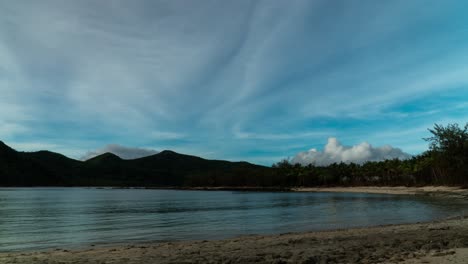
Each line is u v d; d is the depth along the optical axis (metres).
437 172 114.75
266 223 36.34
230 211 54.66
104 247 22.20
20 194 145.50
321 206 60.62
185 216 47.75
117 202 89.62
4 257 17.36
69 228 36.03
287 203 72.31
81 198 114.25
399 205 56.59
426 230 23.56
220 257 15.93
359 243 19.20
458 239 18.78
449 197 75.44
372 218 38.03
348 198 86.94
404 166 140.88
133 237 28.14
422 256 14.31
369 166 164.38
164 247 20.30
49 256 17.55
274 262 14.28
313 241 20.67
